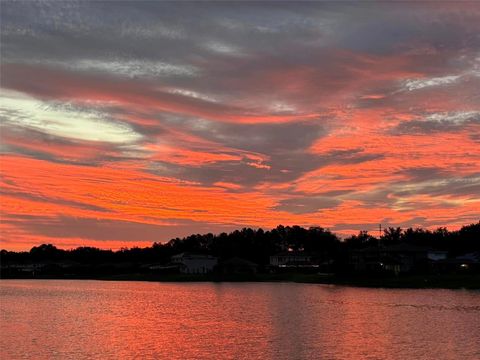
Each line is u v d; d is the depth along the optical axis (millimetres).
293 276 197375
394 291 120500
